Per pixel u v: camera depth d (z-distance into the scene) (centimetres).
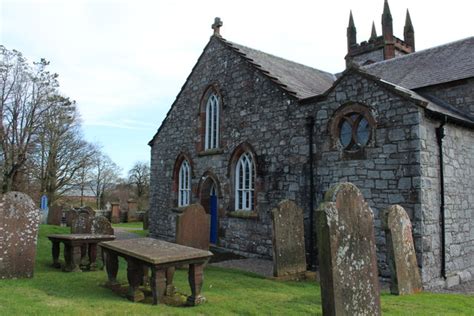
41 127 2638
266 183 1422
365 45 2797
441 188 1059
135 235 2117
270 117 1436
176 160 1958
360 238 574
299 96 1360
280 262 1016
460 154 1166
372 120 1095
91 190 4994
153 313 598
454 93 1312
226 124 1653
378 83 1086
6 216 831
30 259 859
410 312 664
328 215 546
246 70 1580
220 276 1010
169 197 1986
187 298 699
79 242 980
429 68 1520
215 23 1819
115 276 816
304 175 1281
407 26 2964
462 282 1085
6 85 2188
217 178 1670
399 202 1023
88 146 4534
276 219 1028
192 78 1917
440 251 1036
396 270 847
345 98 1172
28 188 3009
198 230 1202
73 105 3167
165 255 671
